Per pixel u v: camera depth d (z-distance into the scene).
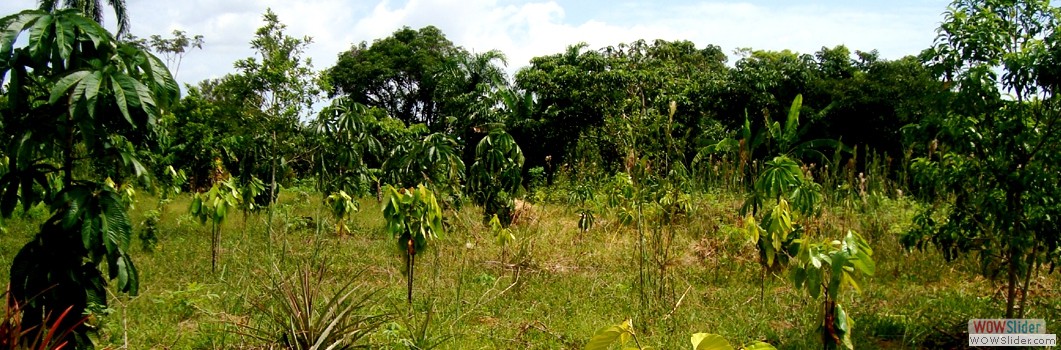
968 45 4.64
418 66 26.28
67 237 3.70
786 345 5.00
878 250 7.82
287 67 8.25
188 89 11.85
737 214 9.06
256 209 9.02
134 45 3.71
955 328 5.23
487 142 9.20
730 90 18.84
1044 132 4.59
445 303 5.82
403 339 4.43
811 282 3.67
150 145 3.92
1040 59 4.40
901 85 17.70
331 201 8.73
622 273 7.21
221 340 4.65
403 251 5.72
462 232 8.63
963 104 4.60
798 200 5.53
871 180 9.77
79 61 3.45
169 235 8.71
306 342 3.96
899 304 6.07
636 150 7.12
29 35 3.30
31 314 3.66
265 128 8.39
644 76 18.69
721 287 6.77
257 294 5.79
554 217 10.66
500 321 5.45
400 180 9.21
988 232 4.91
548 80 19.22
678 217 8.98
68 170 3.71
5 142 3.91
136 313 5.33
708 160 11.45
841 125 19.06
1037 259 4.94
